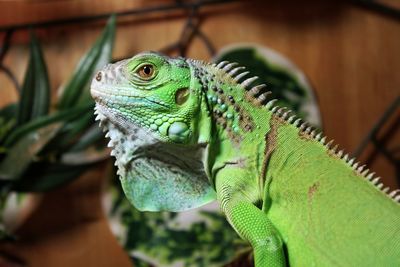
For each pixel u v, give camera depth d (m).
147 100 0.31
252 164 0.32
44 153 0.54
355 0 0.57
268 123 0.32
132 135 0.32
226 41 0.58
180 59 0.32
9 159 0.53
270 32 0.58
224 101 0.32
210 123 0.32
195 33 0.59
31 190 0.55
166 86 0.31
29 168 0.54
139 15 0.59
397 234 0.29
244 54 0.55
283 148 0.32
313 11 0.58
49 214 0.58
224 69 0.33
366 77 0.57
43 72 0.55
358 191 0.30
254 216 0.30
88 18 0.59
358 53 0.57
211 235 0.54
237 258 0.53
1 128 0.55
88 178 0.58
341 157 0.31
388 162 0.56
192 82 0.32
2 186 0.54
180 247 0.54
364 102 0.57
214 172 0.32
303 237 0.30
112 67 0.32
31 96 0.55
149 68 0.32
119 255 0.57
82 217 0.58
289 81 0.54
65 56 0.60
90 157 0.56
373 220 0.29
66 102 0.54
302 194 0.31
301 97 0.54
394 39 0.57
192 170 0.33
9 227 0.57
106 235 0.58
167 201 0.33
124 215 0.55
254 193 0.32
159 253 0.54
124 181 0.33
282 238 0.30
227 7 0.59
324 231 0.30
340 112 0.57
